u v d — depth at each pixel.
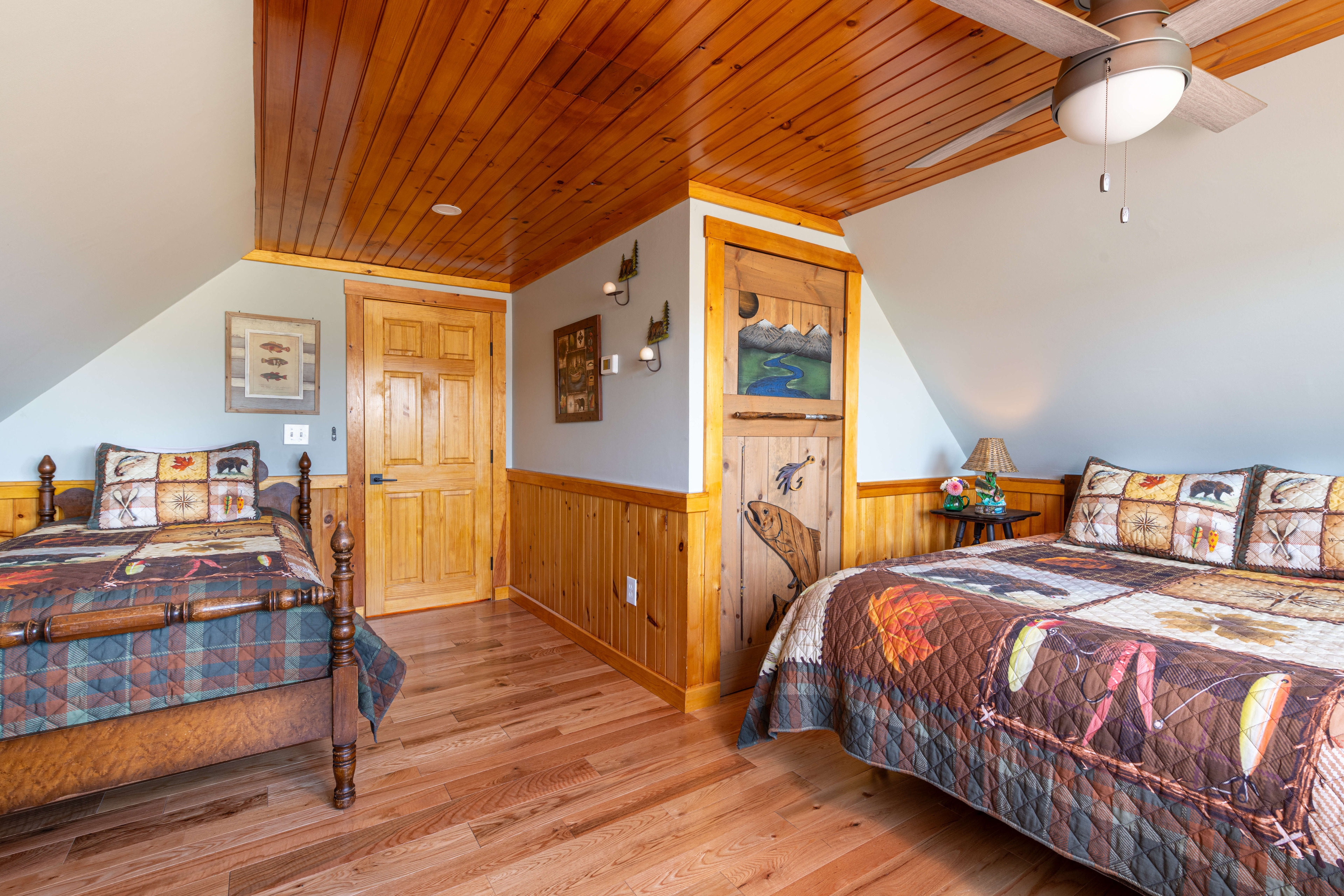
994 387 3.32
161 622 1.65
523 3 1.50
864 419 3.30
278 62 1.73
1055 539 2.91
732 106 2.00
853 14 1.54
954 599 1.77
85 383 3.11
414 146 2.25
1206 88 1.44
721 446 2.67
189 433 3.35
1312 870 1.07
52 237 1.76
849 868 1.65
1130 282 2.48
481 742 2.32
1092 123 1.41
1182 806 1.22
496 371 4.30
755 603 2.85
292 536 2.77
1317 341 2.21
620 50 1.70
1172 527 2.45
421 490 4.04
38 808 1.88
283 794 1.97
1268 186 1.96
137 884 1.56
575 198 2.79
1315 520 2.15
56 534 2.54
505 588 4.36
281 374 3.58
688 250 2.61
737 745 2.21
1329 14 1.54
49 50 1.10
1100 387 2.93
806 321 3.01
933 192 2.68
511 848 1.72
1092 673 1.40
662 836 1.77
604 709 2.60
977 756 1.54
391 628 3.66
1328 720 1.11
